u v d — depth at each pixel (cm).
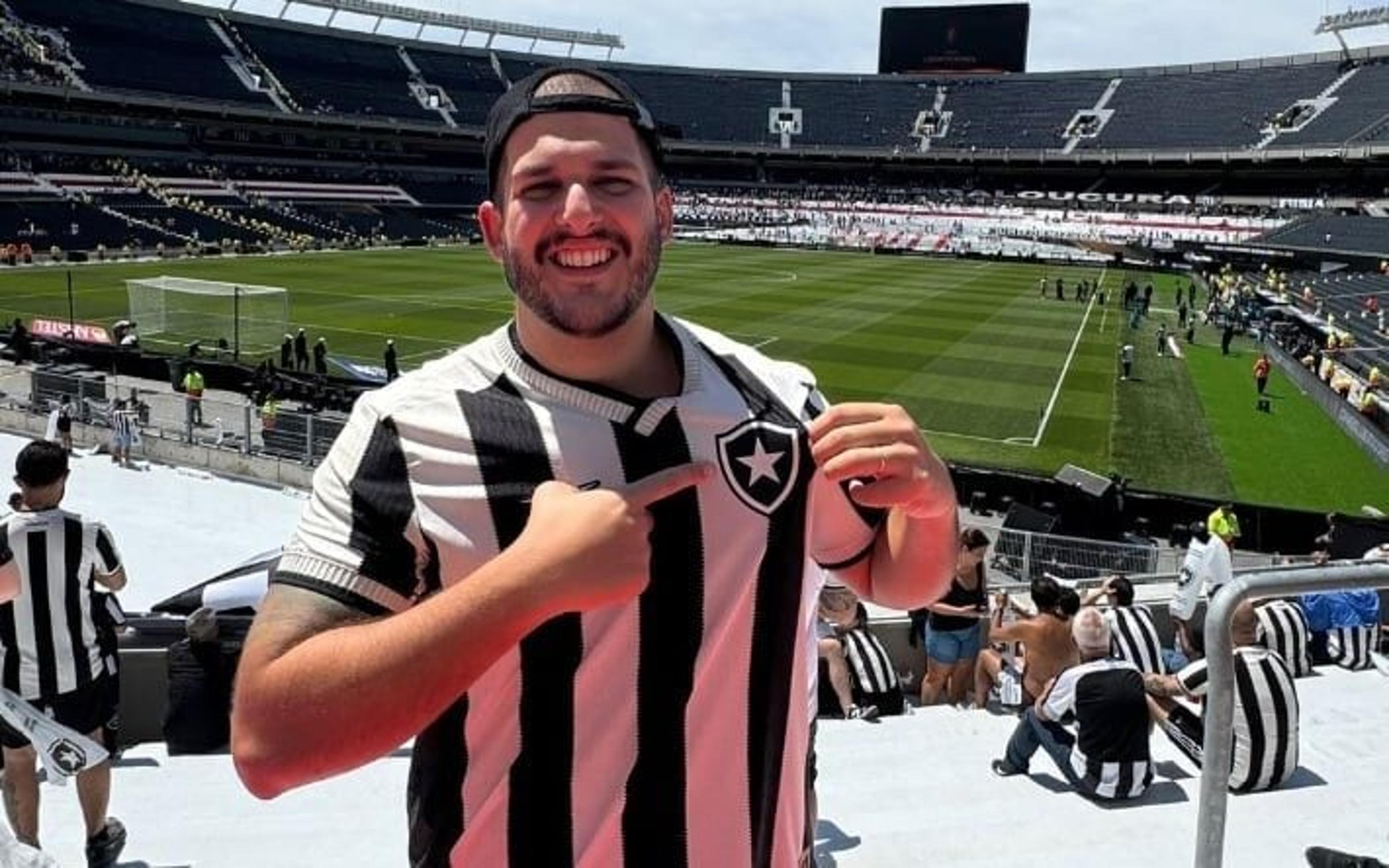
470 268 5969
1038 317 4588
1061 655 724
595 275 174
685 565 178
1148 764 543
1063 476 1844
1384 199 7900
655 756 175
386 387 184
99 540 515
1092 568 1541
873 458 192
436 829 179
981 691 868
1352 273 5828
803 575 192
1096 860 464
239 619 648
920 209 9200
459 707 174
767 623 186
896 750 645
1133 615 797
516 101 179
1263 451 2528
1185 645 1023
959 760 625
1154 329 4384
